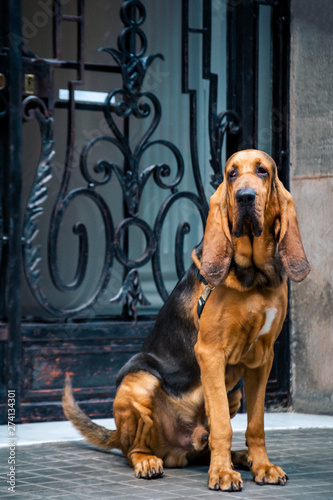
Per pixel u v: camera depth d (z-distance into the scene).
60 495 3.68
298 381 6.58
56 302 6.20
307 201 6.49
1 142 5.75
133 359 4.42
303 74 6.54
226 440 3.84
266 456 4.04
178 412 4.21
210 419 3.88
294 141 6.62
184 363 4.18
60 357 5.93
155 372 4.24
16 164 5.75
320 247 6.39
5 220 5.76
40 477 4.08
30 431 5.45
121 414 4.26
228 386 4.17
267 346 4.01
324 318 6.38
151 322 6.29
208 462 4.48
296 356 6.61
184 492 3.74
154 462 4.09
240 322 3.86
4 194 5.77
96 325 6.07
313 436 5.37
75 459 4.56
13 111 5.73
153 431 4.22
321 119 6.39
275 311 3.91
